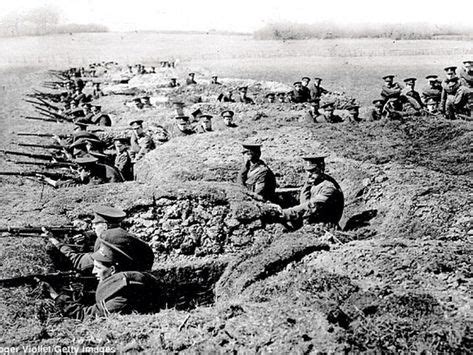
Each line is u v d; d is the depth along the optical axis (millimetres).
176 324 5512
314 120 17688
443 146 13461
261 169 10297
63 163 13078
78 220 8805
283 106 21812
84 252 7777
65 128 18531
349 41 55250
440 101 19250
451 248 7062
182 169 11969
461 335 5246
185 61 54281
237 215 9031
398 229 9656
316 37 58375
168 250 8711
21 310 5789
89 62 59812
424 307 5695
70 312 5902
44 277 6543
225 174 11773
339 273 6512
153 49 69438
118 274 6020
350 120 17516
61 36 85750
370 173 11461
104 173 11383
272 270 6961
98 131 17500
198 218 9016
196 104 21750
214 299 7852
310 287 6141
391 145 13234
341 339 5082
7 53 68312
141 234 8766
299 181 11758
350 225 10383
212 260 8531
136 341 5184
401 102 18094
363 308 5664
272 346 5027
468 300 5855
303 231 8133
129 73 40562
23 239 7934
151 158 13492
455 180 11055
